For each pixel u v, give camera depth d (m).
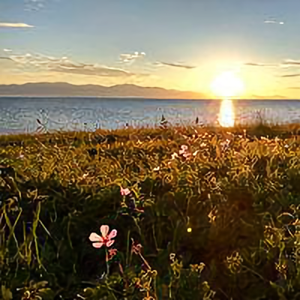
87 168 4.79
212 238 3.24
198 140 6.25
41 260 2.93
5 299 2.45
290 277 2.70
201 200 3.77
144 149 6.07
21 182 4.02
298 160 4.96
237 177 4.19
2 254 2.87
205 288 2.52
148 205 3.60
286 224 3.29
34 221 3.24
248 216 3.54
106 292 2.53
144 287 2.37
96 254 3.15
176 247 3.16
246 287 2.75
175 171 4.39
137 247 2.94
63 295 2.69
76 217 3.45
